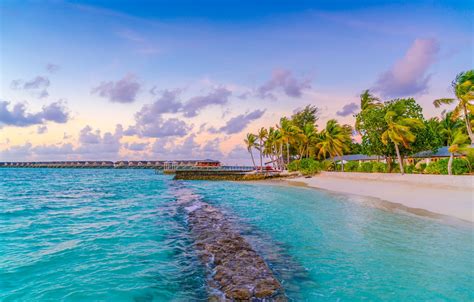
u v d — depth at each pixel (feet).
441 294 22.62
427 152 150.82
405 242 36.24
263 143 284.82
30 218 55.31
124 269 28.53
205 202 79.87
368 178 127.13
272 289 23.47
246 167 479.41
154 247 35.99
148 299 22.52
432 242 36.04
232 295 22.58
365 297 22.38
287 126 234.79
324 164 194.08
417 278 25.58
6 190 125.29
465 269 27.43
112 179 241.55
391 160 148.77
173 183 182.50
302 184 143.02
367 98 162.61
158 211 64.23
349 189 104.83
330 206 67.62
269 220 51.88
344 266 28.71
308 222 49.49
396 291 23.22
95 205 74.84
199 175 224.94
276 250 34.19
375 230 42.65
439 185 85.71
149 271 28.12
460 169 103.30
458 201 62.49
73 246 36.01
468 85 102.17
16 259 30.94
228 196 96.17
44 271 27.66
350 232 41.86
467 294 22.59
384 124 132.87
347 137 210.59
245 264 29.01
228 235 40.88
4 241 38.06
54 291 23.44
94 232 43.65
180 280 26.12
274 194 99.81
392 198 76.48
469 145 111.14
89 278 26.17
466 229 42.37
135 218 55.52
